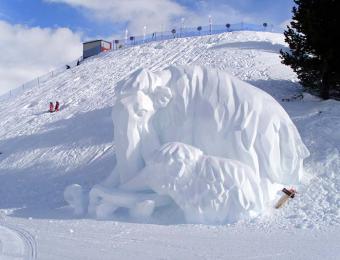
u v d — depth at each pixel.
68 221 14.88
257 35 45.03
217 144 14.69
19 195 23.23
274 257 8.91
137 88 15.53
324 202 13.87
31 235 11.92
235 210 13.23
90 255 9.29
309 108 21.62
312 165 16.36
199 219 13.42
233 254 9.27
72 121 32.81
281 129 15.01
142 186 14.70
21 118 38.00
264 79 29.50
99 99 36.19
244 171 13.57
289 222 12.70
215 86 15.40
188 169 13.72
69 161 26.05
